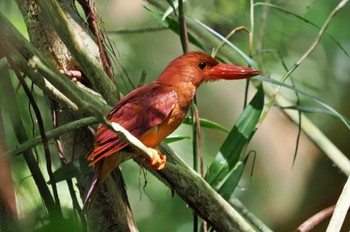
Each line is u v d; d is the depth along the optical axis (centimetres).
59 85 559
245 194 1712
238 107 1756
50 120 1090
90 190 719
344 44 1558
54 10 739
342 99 1600
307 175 1708
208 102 1752
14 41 691
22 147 769
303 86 1574
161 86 785
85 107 573
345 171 1079
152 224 1412
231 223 808
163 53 1535
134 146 632
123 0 1388
